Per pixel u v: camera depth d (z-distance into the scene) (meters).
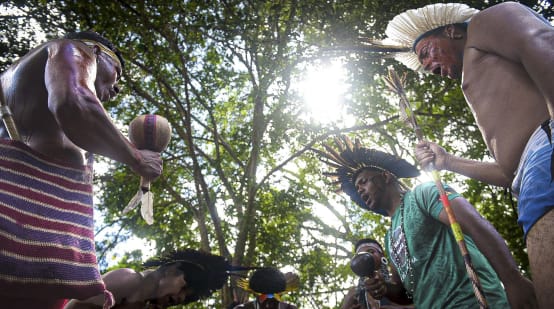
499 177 3.07
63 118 2.11
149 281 3.50
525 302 3.06
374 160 4.13
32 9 12.17
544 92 1.97
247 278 5.85
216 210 13.30
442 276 3.44
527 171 2.04
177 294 3.59
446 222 3.37
